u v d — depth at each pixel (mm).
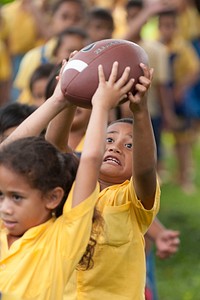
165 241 8828
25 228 6023
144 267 6723
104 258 6566
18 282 5914
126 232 6602
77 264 6195
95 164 5859
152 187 6473
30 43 15867
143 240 6734
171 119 16141
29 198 5957
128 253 6625
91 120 5938
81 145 8383
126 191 6637
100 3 16734
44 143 6043
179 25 17578
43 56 12914
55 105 6371
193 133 17766
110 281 6605
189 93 17109
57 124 6668
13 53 15914
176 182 17375
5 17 15781
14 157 5930
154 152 6316
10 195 5980
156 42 15891
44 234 5996
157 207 6645
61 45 11953
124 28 15594
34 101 10891
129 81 6098
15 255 5988
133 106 6160
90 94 6172
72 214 5852
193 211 15266
